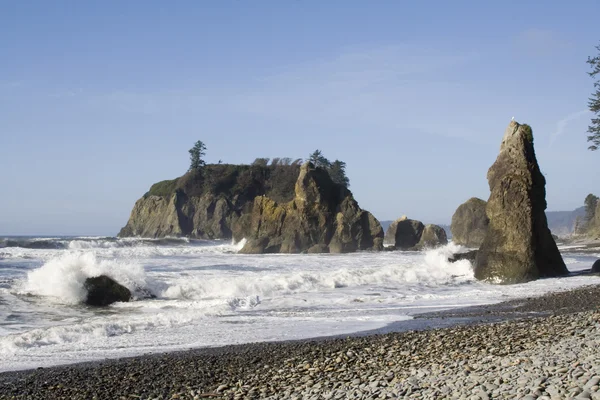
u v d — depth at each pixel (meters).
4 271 32.25
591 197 144.88
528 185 31.09
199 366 12.02
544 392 7.27
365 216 73.19
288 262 44.25
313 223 69.62
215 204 128.50
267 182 135.38
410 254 61.41
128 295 22.56
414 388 8.59
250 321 18.53
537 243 31.08
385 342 13.63
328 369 10.97
